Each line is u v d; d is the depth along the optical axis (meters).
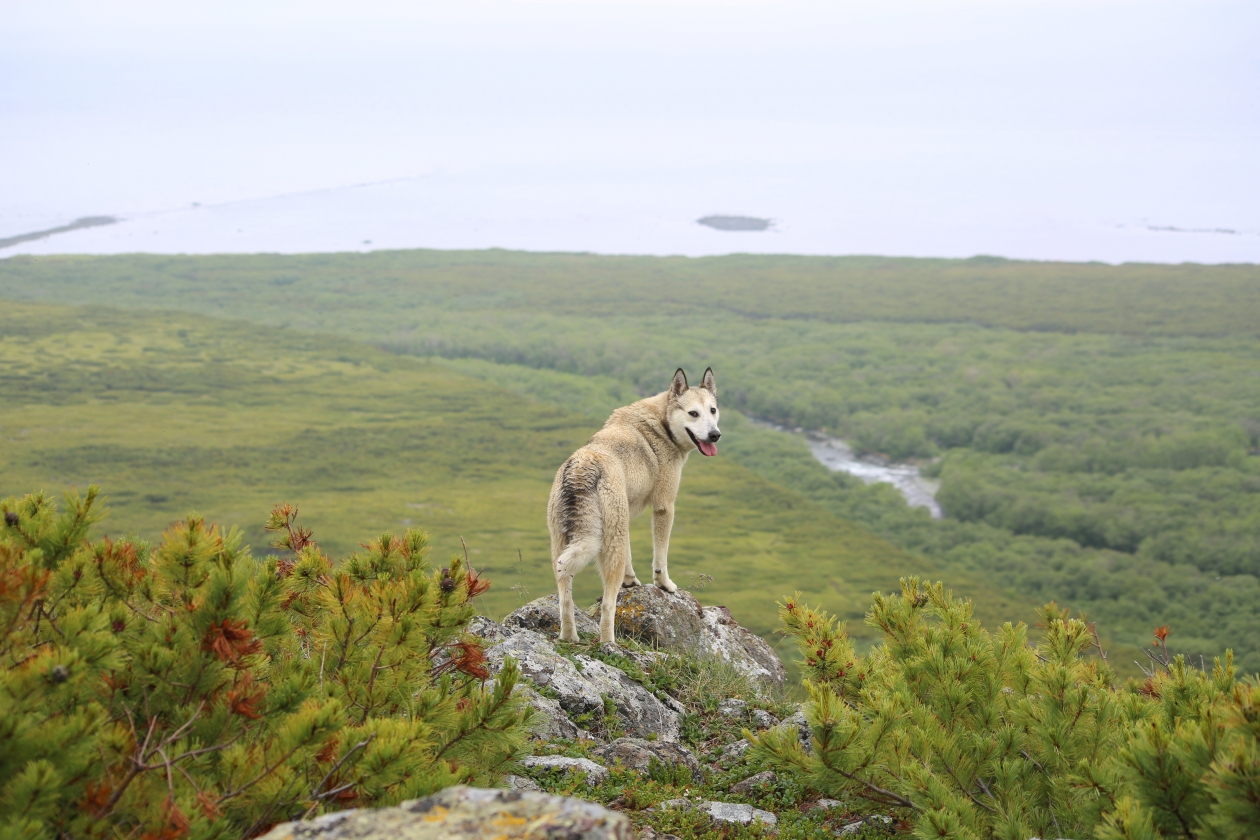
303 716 3.87
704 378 10.99
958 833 4.64
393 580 5.32
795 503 189.75
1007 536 165.12
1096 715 5.31
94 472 195.75
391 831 3.02
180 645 4.13
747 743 7.39
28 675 3.57
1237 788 3.83
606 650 8.93
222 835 3.46
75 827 3.42
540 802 3.13
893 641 6.52
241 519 168.62
